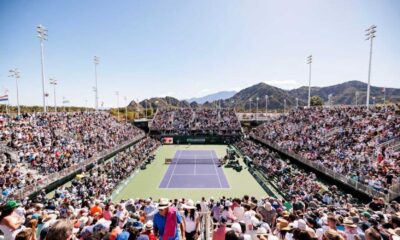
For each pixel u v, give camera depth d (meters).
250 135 58.22
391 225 6.82
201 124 64.12
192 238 6.90
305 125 43.28
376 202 12.28
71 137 36.56
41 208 11.38
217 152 48.97
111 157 38.34
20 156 25.47
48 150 28.80
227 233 4.33
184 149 52.34
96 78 58.06
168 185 28.47
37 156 26.36
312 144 33.69
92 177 24.36
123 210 10.21
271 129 51.34
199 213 6.97
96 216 9.75
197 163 39.62
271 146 43.09
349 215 9.59
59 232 3.03
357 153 25.62
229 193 25.86
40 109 79.31
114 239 5.60
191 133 60.16
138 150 40.84
